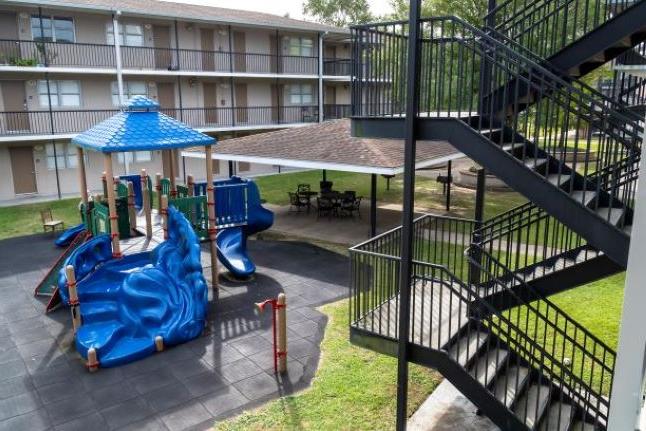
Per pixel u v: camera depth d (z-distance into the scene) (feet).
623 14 18.47
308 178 85.92
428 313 22.99
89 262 32.68
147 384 24.07
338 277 38.68
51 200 67.97
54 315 31.78
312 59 100.53
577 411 19.48
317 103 103.81
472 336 21.45
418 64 17.78
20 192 70.95
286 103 99.35
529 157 19.90
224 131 87.86
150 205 40.50
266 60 94.79
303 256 44.01
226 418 21.38
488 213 58.13
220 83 88.84
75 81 73.67
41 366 25.73
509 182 17.28
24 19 69.10
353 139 52.54
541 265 23.15
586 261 21.70
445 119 18.02
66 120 72.84
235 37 89.97
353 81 21.50
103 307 29.60
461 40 17.85
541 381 20.31
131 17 76.43
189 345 27.91
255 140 61.00
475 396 18.75
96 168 77.15
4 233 51.44
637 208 10.89
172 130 34.76
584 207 15.93
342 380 24.14
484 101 21.27
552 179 17.94
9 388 23.77
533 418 18.54
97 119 75.56
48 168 72.64
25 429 20.74
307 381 24.26
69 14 72.38
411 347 19.77
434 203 64.39
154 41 80.84
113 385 23.98
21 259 43.16
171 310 29.12
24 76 69.15
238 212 40.32
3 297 34.71
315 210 62.18
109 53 75.77
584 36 19.36
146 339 27.61
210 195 35.27
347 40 106.52
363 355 26.61
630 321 11.32
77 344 26.94
